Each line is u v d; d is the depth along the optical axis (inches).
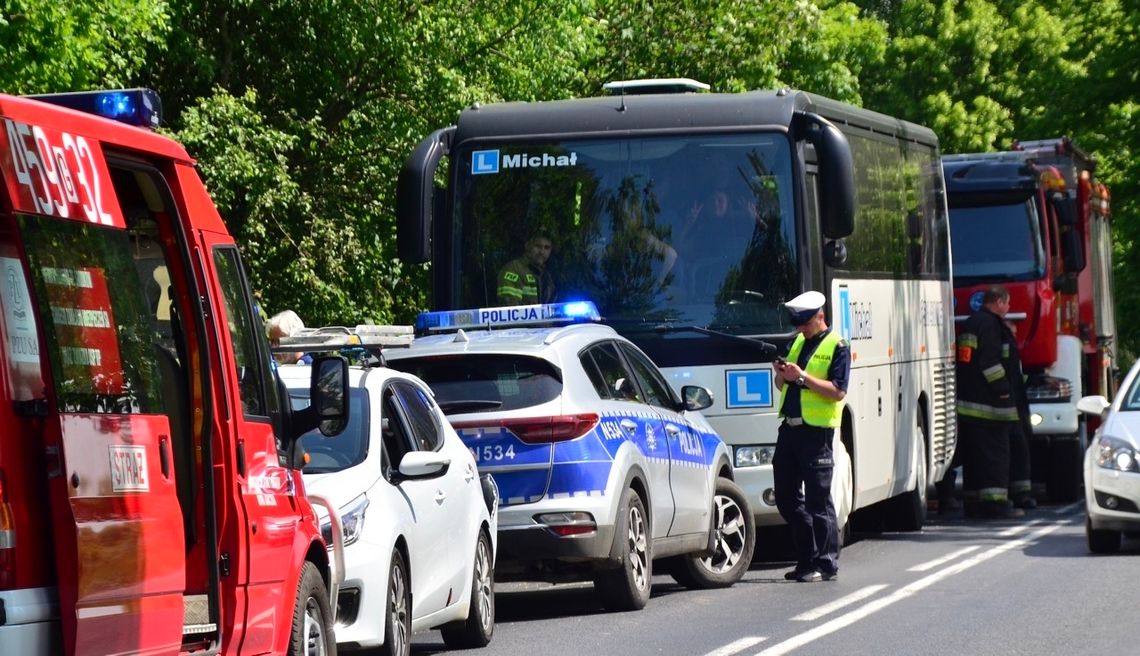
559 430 1123.3
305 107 2257.6
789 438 1338.6
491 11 2191.2
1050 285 2181.3
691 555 1310.3
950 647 976.9
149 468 594.6
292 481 746.8
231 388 680.4
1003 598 1189.1
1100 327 2556.6
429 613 954.1
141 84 2143.2
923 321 1807.3
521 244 1445.6
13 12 1449.3
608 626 1107.9
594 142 1448.1
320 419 751.1
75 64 1505.9
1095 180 2684.5
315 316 2181.3
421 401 1027.9
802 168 1423.5
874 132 1660.9
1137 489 1429.6
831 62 3132.4
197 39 2086.6
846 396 1443.2
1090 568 1359.5
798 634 1042.1
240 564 669.9
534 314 1310.3
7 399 523.8
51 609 531.5
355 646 858.1
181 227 669.9
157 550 593.9
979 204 2209.6
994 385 1934.1
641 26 2896.2
